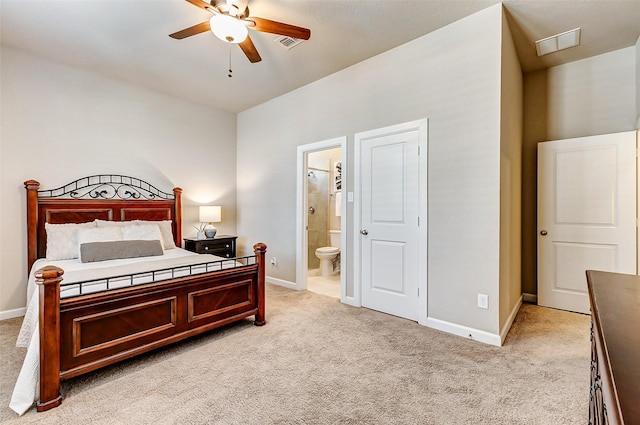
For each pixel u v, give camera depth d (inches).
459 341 98.4
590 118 126.4
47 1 92.9
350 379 77.0
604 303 36.3
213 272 98.8
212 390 72.4
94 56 128.0
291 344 96.7
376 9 97.4
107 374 79.1
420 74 113.6
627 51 119.0
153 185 164.7
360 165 133.3
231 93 168.4
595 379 36.4
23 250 124.4
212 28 85.4
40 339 65.7
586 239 123.3
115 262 110.3
